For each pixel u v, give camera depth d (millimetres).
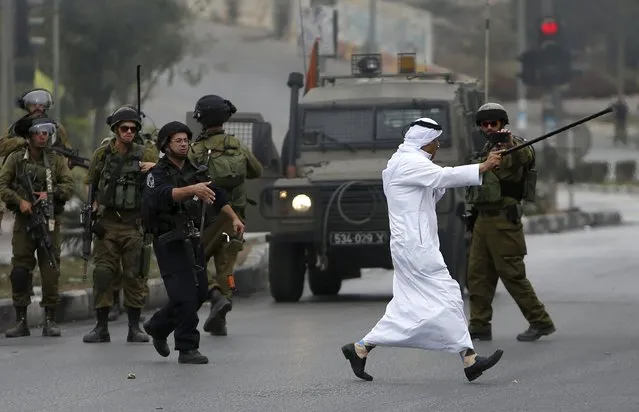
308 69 56750
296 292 48781
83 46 100750
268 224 49562
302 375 29922
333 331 38438
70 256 55031
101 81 101875
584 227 95438
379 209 47219
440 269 28781
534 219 89062
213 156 37000
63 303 42281
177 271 31672
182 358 31922
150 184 31312
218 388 28141
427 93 50531
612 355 33000
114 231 36344
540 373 30094
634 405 25906
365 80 54281
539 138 29359
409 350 33812
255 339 36562
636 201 121188
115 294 42375
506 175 35625
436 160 48969
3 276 48938
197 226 31828
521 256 35938
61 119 101438
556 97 103875
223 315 37156
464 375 29828
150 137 37469
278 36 131625
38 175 37438
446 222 46281
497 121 35844
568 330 38375
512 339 36469
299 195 47406
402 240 28797
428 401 26469
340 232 47312
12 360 32781
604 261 64625
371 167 48344
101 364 31938
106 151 36188
